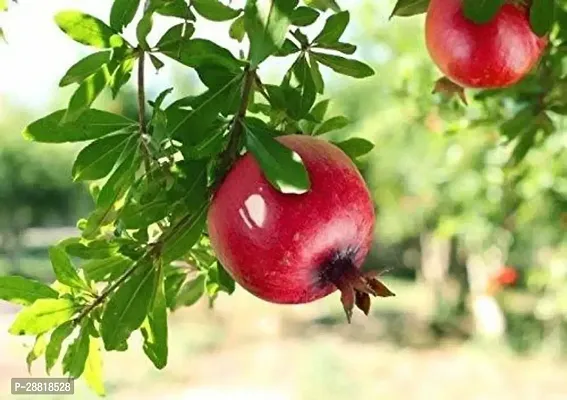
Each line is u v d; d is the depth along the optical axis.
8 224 4.57
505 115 0.71
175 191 0.34
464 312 3.46
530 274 1.89
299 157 0.30
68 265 0.37
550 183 1.21
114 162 0.35
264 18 0.32
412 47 1.37
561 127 0.96
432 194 2.22
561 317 2.87
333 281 0.31
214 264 0.42
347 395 2.57
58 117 0.35
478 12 0.37
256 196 0.30
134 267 0.35
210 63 0.35
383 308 3.88
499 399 2.51
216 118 0.35
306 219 0.30
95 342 0.39
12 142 4.36
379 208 2.84
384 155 2.33
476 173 1.44
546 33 0.38
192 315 3.69
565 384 2.60
